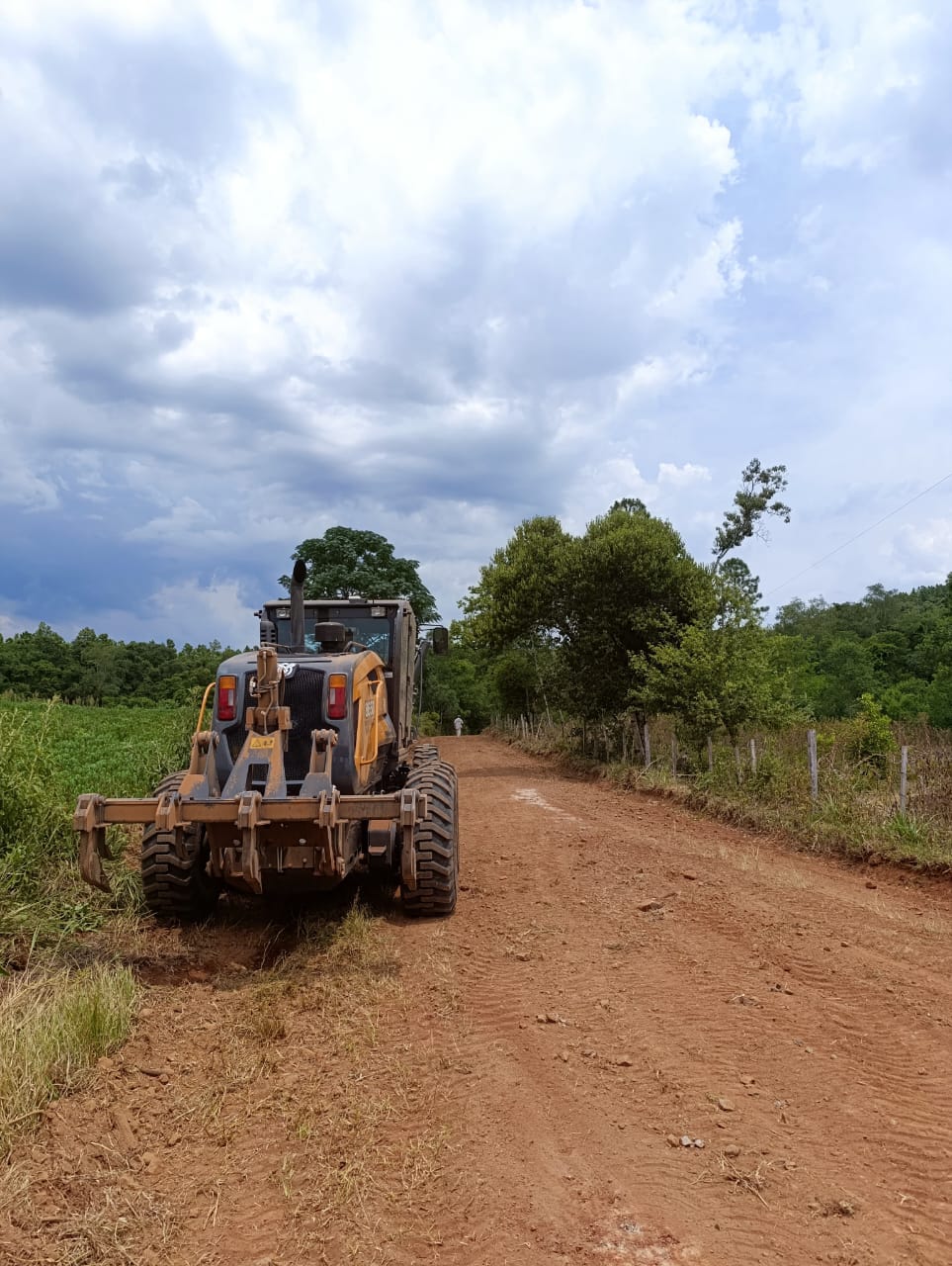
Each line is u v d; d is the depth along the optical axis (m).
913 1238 2.96
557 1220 3.04
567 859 9.42
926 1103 3.99
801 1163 3.44
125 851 7.82
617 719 22.23
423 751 10.03
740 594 17.73
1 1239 2.84
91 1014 4.32
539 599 22.53
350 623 8.90
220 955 5.90
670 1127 3.72
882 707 36.38
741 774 13.98
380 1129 3.66
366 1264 2.81
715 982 5.58
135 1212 3.07
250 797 5.47
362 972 5.54
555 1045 4.55
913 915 7.56
